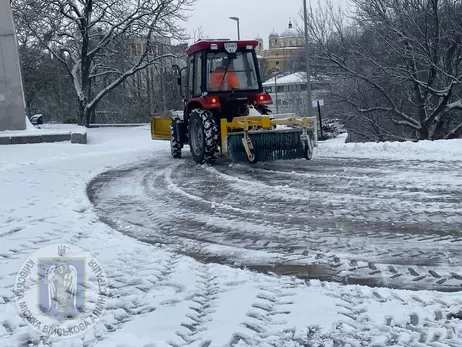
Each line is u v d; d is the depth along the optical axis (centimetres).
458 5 2164
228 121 1115
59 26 2784
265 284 400
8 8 1850
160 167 1095
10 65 1869
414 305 354
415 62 2267
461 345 302
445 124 2492
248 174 934
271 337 316
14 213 652
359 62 2448
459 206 628
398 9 2208
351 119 2784
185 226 591
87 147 1588
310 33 2545
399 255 462
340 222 580
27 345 320
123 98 4031
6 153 1393
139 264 457
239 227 577
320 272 427
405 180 805
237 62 1125
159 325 337
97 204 726
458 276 409
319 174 899
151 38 2830
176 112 1383
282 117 1052
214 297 381
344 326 327
